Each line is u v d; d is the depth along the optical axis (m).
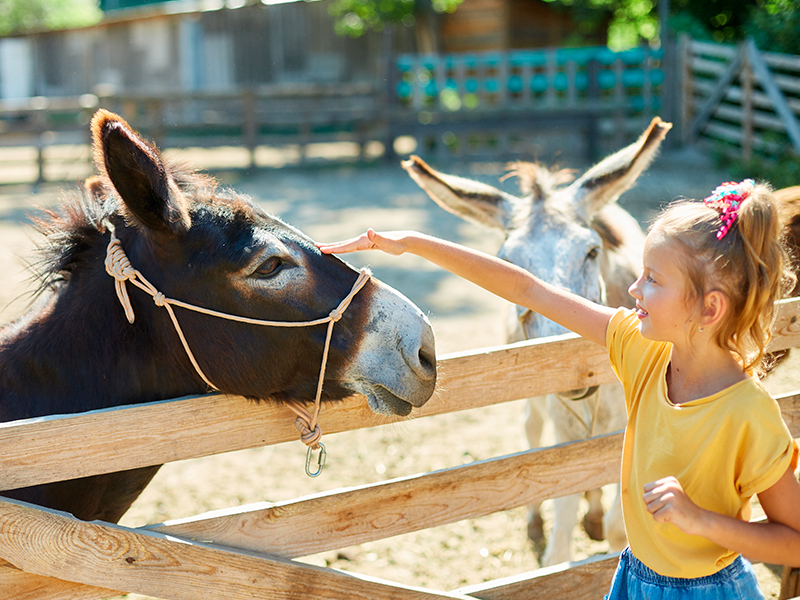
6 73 21.78
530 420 3.72
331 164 15.06
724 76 13.23
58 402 2.09
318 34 20.52
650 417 1.68
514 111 14.52
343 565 3.60
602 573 2.43
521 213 3.22
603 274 3.24
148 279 2.02
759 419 1.51
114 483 2.19
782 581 2.80
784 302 2.37
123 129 1.81
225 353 2.00
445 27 20.23
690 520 1.44
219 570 1.91
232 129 17.86
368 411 2.15
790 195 3.36
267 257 1.96
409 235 2.04
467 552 3.72
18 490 1.94
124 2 24.41
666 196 10.61
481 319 6.88
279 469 4.55
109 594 1.84
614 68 15.20
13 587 1.75
